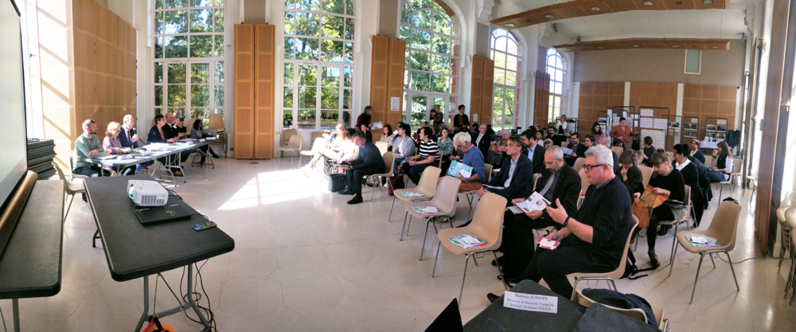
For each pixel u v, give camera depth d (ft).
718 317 10.11
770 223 15.23
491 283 11.63
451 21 43.01
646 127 52.19
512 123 50.85
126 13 33.37
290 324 9.23
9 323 8.80
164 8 35.24
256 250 13.58
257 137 34.71
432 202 14.85
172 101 36.06
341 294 10.72
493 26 45.98
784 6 14.57
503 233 12.04
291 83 35.99
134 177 11.98
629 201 9.15
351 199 20.92
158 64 35.78
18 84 10.13
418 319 9.61
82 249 13.02
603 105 57.36
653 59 54.90
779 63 14.88
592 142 26.78
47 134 24.49
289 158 35.58
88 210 17.34
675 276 12.71
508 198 14.16
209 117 35.55
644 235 16.75
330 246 14.23
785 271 13.12
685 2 26.45
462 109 38.86
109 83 28.60
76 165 18.95
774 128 14.73
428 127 23.56
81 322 8.99
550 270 9.34
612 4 28.14
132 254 6.65
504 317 5.37
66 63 24.07
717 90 52.85
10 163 8.54
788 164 13.97
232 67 35.29
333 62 36.76
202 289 10.52
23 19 23.80
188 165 30.60
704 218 19.88
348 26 37.04
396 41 37.37
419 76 40.98
